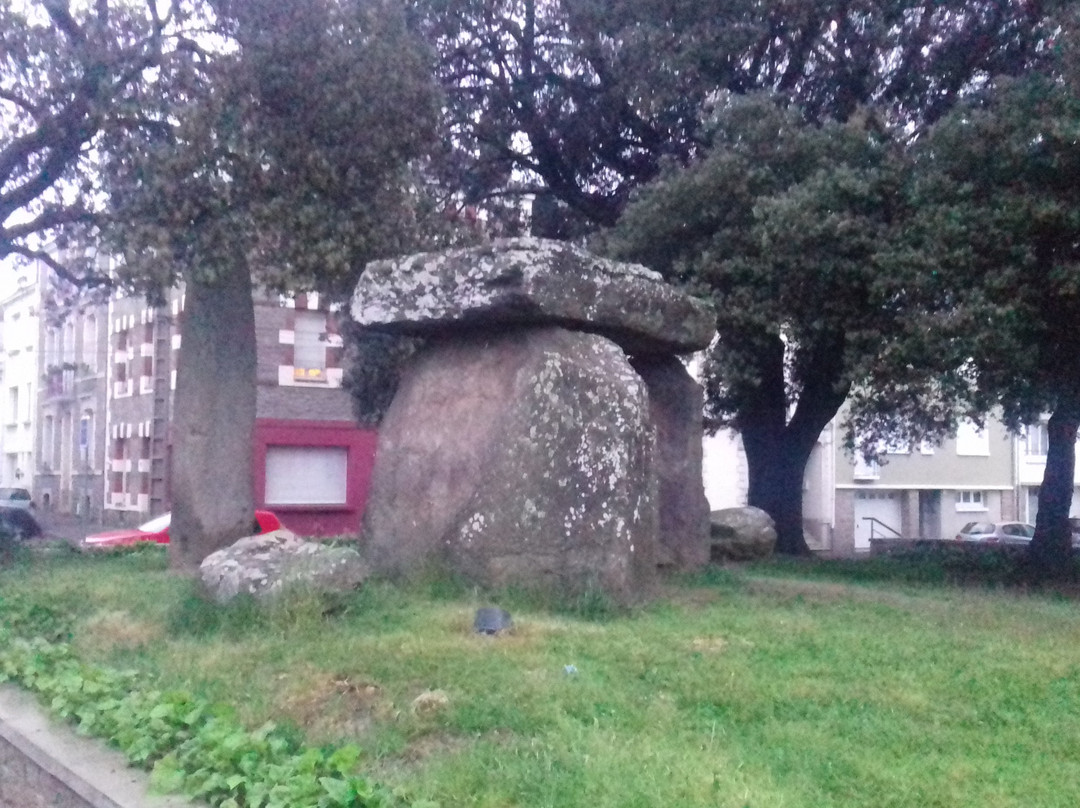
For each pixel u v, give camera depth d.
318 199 12.62
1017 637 8.09
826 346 15.56
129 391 34.78
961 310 12.11
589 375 8.99
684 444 11.63
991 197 12.59
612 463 8.83
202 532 12.17
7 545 13.95
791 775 5.09
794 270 13.80
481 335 9.71
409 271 9.68
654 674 6.55
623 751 5.29
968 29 16.20
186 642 7.70
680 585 10.27
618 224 16.58
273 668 6.89
